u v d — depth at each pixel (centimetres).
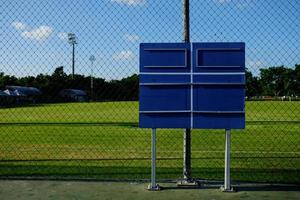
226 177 592
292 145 1281
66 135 1631
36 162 917
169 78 597
